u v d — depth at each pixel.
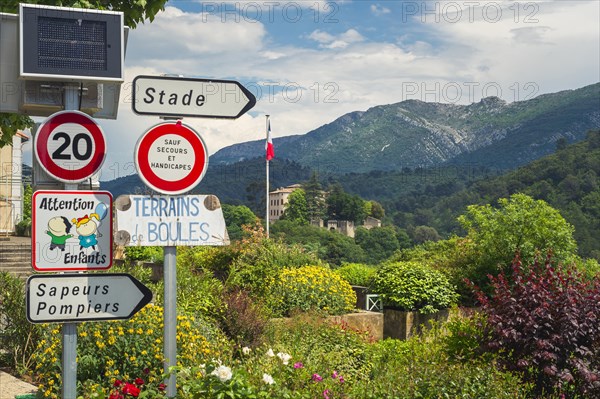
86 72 3.78
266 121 28.16
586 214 58.25
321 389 6.26
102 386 6.76
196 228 4.32
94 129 3.90
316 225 98.44
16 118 7.82
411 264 15.60
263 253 15.40
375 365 8.88
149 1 7.78
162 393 5.11
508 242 16.31
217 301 10.55
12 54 3.98
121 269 10.55
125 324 7.12
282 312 13.38
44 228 3.79
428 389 6.71
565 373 7.81
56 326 7.65
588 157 63.31
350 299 14.83
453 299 15.05
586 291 8.71
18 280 8.91
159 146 4.31
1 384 7.45
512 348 8.48
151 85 4.35
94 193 3.89
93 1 7.30
